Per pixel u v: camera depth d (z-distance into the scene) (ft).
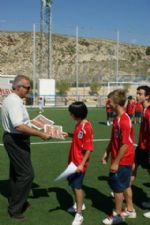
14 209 21.91
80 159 20.95
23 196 21.91
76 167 20.67
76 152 21.06
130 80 221.46
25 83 21.57
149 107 23.52
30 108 130.72
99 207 23.91
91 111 119.75
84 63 417.08
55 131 22.13
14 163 21.70
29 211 23.09
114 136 20.61
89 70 383.86
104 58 447.83
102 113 110.63
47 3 174.60
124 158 20.35
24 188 21.83
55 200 25.20
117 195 20.79
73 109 21.09
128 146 20.18
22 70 442.50
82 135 20.90
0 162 37.29
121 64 388.16
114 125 20.56
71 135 22.58
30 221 21.50
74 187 20.97
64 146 47.85
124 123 20.07
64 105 151.64
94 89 217.56
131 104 77.97
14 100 21.16
